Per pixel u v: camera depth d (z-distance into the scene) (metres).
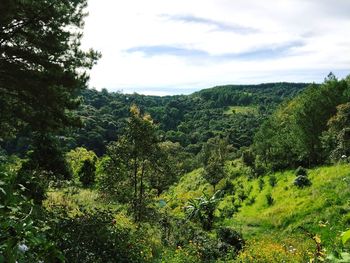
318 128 49.06
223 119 160.75
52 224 5.21
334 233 19.80
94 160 43.84
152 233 18.95
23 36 14.34
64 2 14.66
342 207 23.81
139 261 11.08
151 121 22.84
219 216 40.53
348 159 36.59
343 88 50.47
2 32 13.59
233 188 53.66
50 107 14.73
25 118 14.91
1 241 2.35
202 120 160.88
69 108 15.34
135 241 12.97
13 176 3.23
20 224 2.46
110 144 22.92
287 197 36.56
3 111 14.71
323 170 38.41
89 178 41.34
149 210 22.72
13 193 3.05
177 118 169.00
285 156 54.31
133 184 22.66
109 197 21.98
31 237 2.47
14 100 15.45
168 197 52.38
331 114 49.19
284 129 60.84
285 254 16.14
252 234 28.61
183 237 20.67
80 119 15.88
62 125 15.45
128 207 21.88
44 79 13.99
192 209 34.72
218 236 21.77
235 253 18.02
